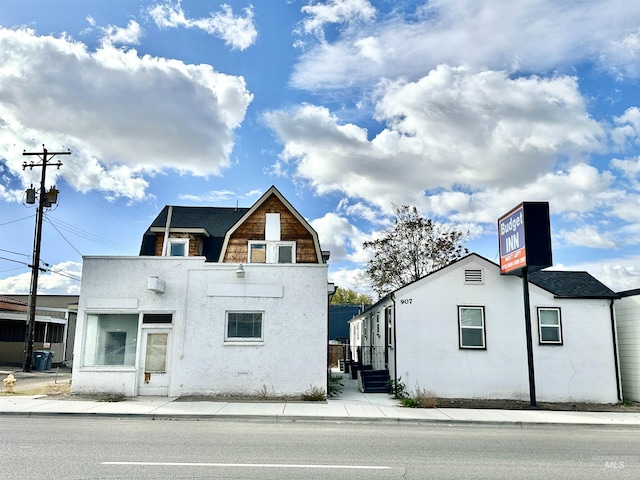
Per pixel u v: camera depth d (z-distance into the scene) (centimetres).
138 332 1719
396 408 1559
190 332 1714
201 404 1527
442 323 1892
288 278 1758
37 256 2997
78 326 1708
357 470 785
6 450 878
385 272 3688
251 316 1744
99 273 1736
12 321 3500
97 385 1683
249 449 929
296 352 1717
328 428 1227
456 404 1683
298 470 773
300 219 2414
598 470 827
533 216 1695
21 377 2489
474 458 905
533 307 1911
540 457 929
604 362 1877
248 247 2392
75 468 753
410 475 763
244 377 1697
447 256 3662
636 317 1925
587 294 1930
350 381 2533
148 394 1689
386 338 2173
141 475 719
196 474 732
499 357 1872
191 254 2481
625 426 1384
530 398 1719
